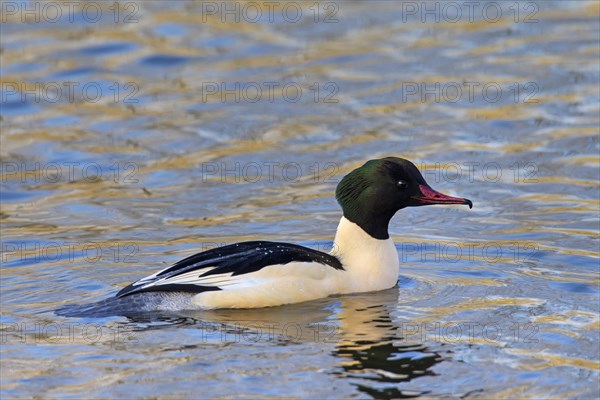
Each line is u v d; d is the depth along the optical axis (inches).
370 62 914.1
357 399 372.8
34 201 668.7
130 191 682.8
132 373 394.3
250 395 376.2
